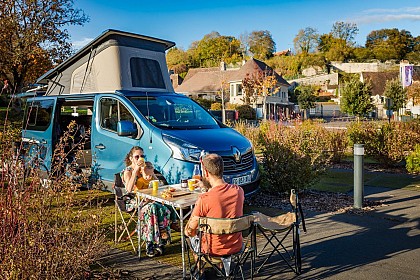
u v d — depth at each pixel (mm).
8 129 5000
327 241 5613
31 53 24594
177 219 5609
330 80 88812
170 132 6695
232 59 99438
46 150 8383
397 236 5781
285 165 8070
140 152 5637
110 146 7371
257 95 45469
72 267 4031
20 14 25016
